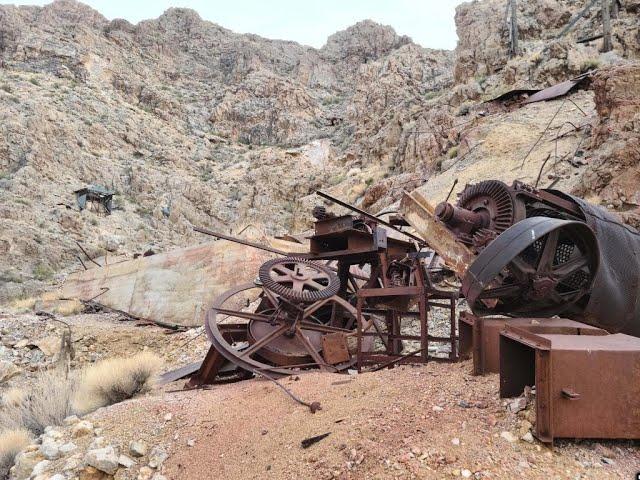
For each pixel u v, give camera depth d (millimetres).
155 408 6551
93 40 100125
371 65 89375
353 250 9875
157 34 122312
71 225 41875
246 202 60781
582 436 3963
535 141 26438
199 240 52375
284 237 21391
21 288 30031
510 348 4781
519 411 4355
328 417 5172
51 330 15688
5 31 88875
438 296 7809
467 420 4402
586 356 4039
